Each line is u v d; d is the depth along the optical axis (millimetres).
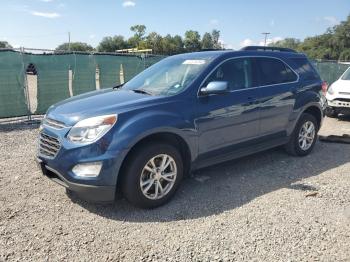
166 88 4883
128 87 5426
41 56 10227
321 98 6617
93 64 11312
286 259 3357
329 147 7188
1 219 4051
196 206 4438
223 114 4957
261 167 5879
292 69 6207
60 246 3543
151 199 4301
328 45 78250
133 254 3428
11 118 10406
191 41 85500
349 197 4719
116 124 4051
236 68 5328
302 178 5410
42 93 10422
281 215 4195
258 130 5543
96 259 3346
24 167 5809
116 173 4004
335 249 3523
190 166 4754
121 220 4078
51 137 4246
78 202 4508
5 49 9500
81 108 4332
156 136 4375
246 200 4613
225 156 5160
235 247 3541
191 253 3443
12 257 3355
